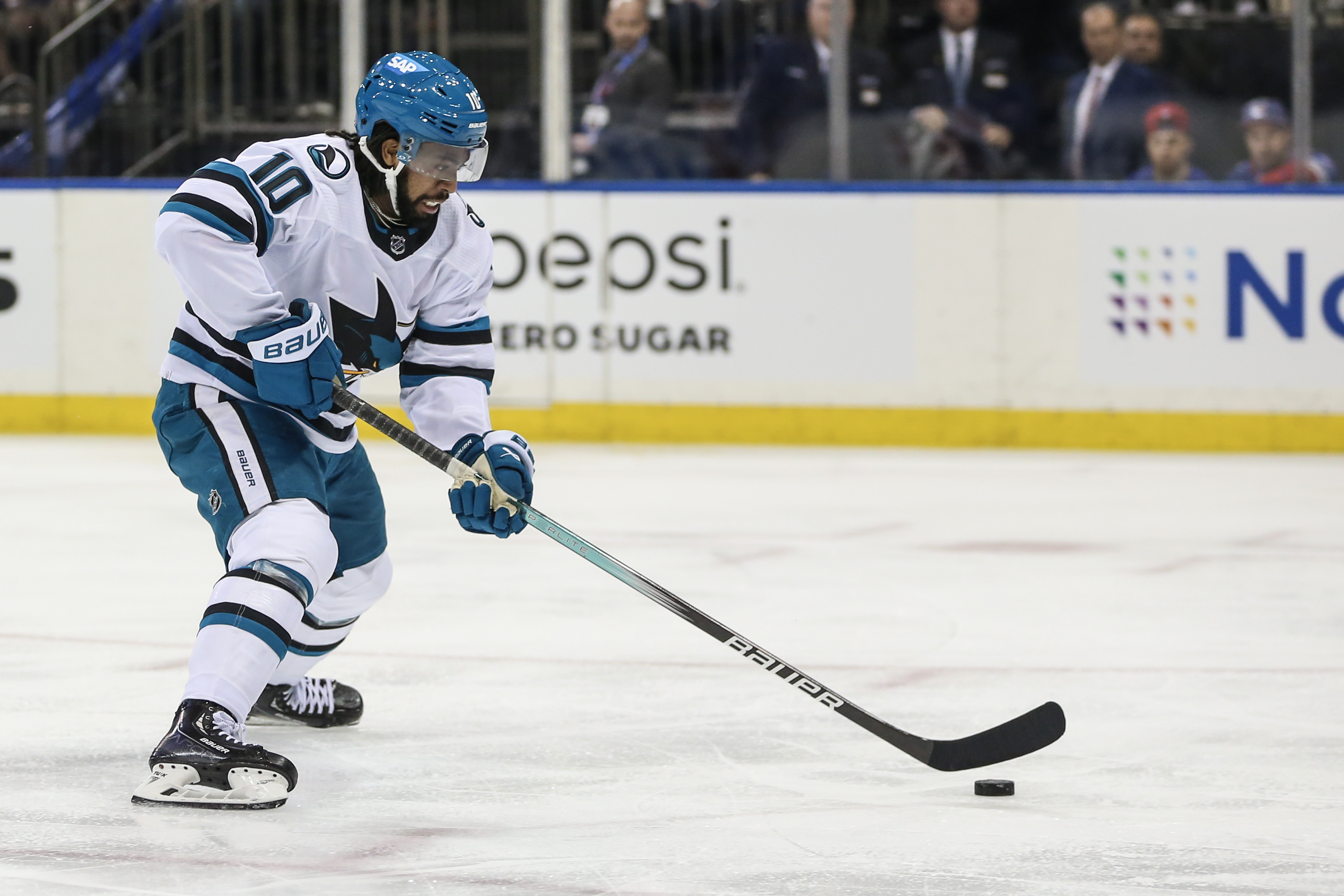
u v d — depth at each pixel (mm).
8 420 34531
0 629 15656
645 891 8328
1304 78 33000
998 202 32656
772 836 9352
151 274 34062
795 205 33031
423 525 22594
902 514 24109
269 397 10102
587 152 36031
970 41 35156
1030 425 32844
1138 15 34719
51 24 37469
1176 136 34219
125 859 8797
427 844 9148
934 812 9867
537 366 33656
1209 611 17062
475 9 36438
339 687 12023
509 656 14648
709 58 35719
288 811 9812
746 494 26125
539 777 10672
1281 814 9844
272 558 9984
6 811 9742
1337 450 32156
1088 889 8398
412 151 10227
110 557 19938
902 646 15305
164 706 12586
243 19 36438
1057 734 10430
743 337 33250
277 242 10281
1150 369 32531
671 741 11672
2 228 34281
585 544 10633
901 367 33031
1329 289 32031
